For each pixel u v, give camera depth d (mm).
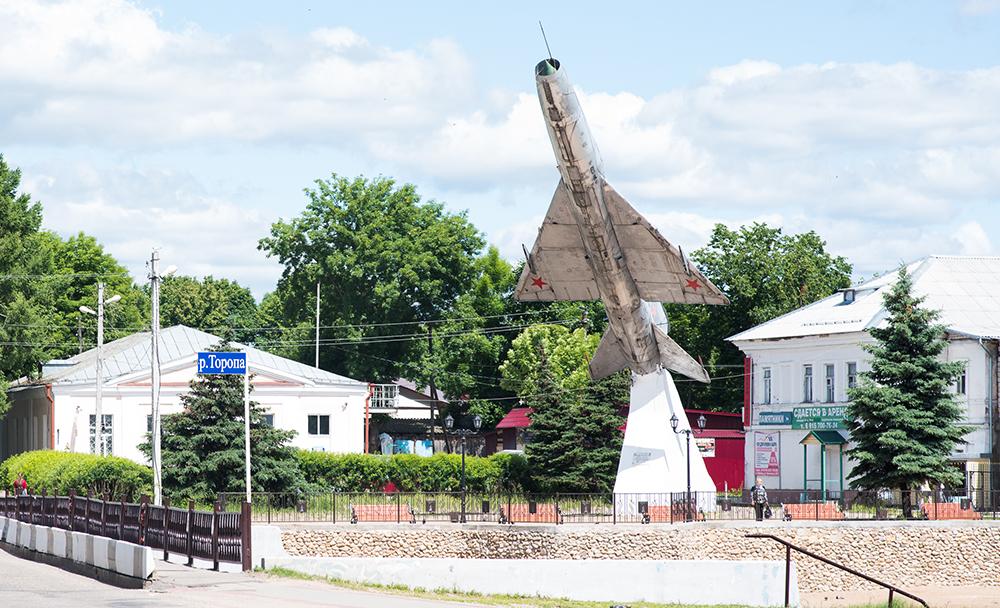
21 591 43812
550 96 54375
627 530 79250
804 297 148625
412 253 155375
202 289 197500
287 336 176375
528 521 82312
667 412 90750
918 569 81188
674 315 160125
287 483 96688
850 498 98312
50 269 142750
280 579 48375
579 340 151500
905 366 90250
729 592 52719
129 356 120438
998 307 110875
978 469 101938
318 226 157000
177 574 48969
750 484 121312
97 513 60375
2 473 104312
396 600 43344
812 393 115812
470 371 165125
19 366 133625
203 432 95125
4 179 134875
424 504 88312
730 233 154125
